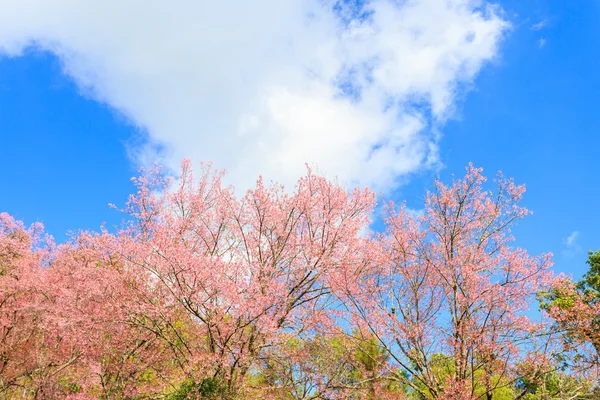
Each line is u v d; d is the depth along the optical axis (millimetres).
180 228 13141
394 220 12344
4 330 12414
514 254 10742
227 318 10867
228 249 13398
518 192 12094
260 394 10695
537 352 9961
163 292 11156
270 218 13469
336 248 12844
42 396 10602
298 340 11961
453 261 11336
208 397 9742
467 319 10562
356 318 10844
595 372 10086
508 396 12164
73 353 11695
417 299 11398
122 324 11078
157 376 11219
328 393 11234
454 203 12203
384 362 11414
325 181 13477
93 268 11602
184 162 14547
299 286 12422
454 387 9438
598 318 9922
